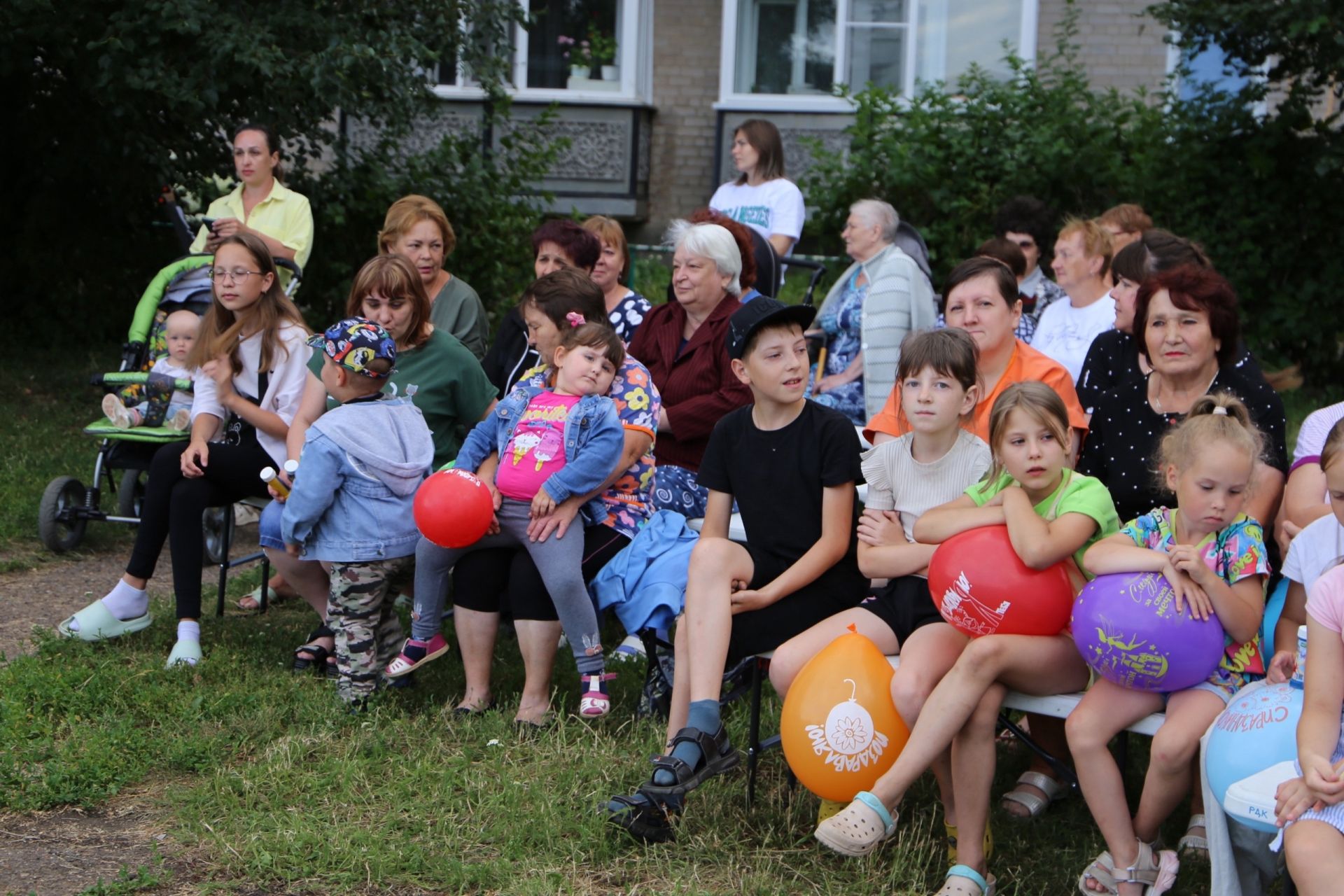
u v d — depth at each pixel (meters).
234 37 8.07
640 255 14.48
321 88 8.30
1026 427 3.41
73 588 5.90
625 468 4.49
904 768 3.33
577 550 4.33
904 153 10.82
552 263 5.58
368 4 8.84
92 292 10.86
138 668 4.71
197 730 4.21
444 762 4.07
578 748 4.19
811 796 3.90
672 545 4.46
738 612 3.88
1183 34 10.14
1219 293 3.76
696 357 5.25
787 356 3.89
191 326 6.05
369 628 4.48
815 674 3.52
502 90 10.29
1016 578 3.35
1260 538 3.27
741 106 14.88
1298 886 2.80
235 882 3.35
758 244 6.46
